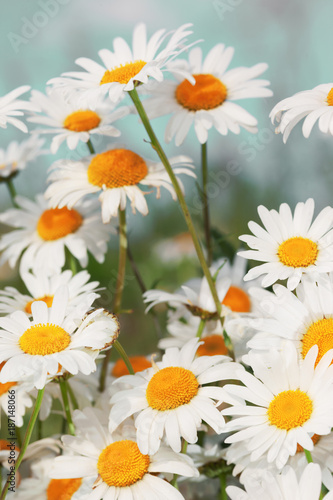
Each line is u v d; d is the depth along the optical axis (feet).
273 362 1.90
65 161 2.28
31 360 1.91
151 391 1.93
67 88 2.13
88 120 2.34
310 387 1.87
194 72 2.33
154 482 1.91
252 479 1.84
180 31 2.09
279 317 1.96
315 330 1.95
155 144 2.01
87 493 1.94
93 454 1.97
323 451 1.93
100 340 1.92
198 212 2.64
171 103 2.28
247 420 1.87
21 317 1.98
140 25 2.23
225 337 2.06
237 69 2.32
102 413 2.02
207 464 2.05
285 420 1.85
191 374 1.95
